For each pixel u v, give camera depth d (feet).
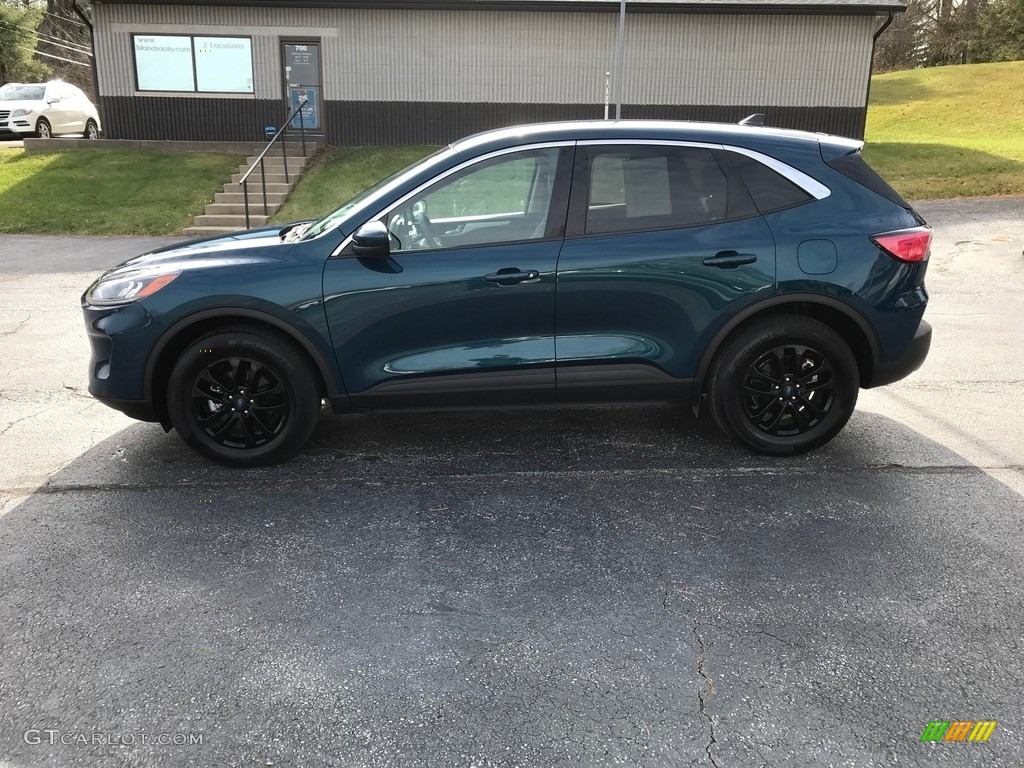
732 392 13.61
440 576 10.39
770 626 9.25
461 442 15.06
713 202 13.14
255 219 47.50
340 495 12.80
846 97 63.16
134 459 14.28
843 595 9.87
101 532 11.57
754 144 13.28
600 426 15.88
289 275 12.81
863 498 12.53
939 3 176.35
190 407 13.39
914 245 13.09
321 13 61.98
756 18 61.57
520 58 62.64
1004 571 10.40
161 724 7.74
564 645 8.93
